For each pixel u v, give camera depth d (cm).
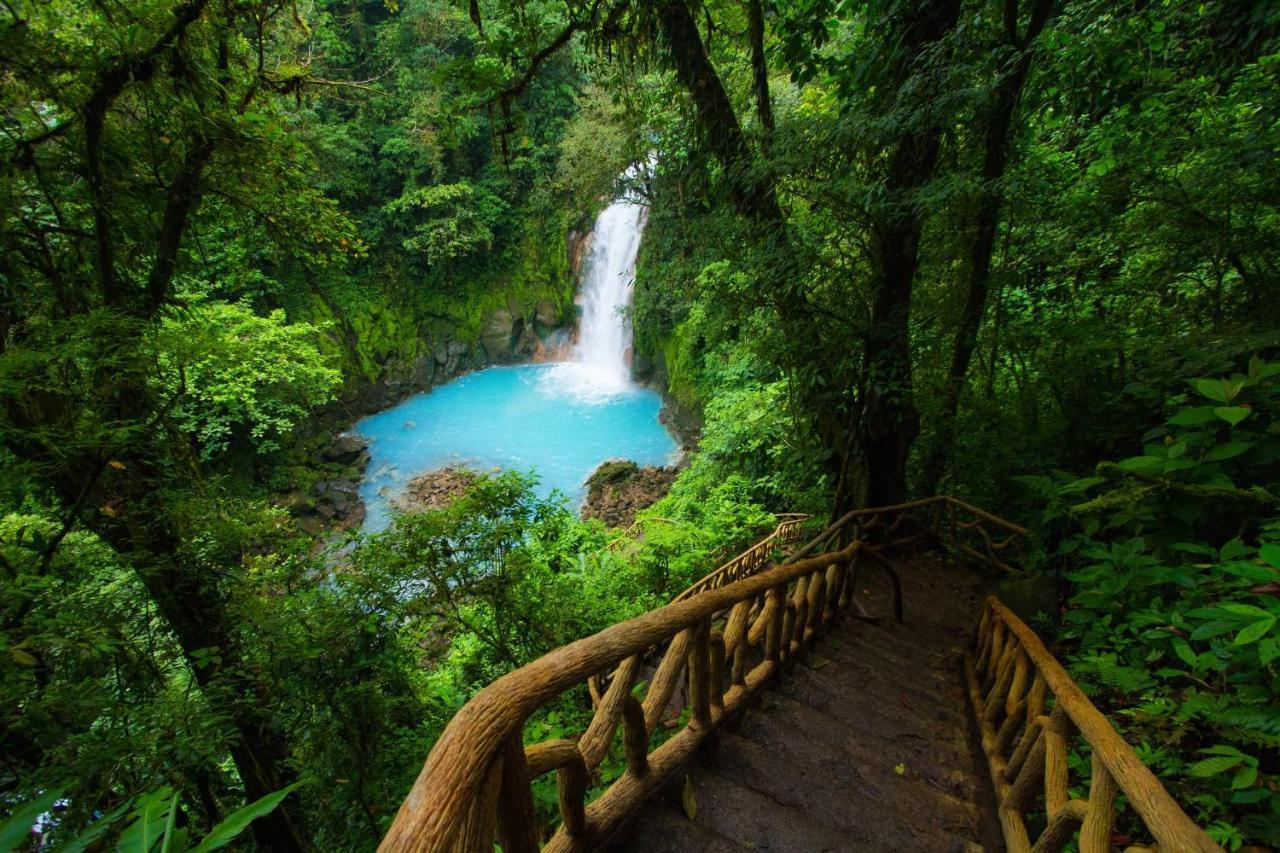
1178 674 206
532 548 787
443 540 548
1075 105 457
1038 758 192
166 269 489
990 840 215
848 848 190
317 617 470
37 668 323
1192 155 447
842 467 621
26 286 411
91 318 373
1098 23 396
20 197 407
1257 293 411
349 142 1722
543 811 315
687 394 1656
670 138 789
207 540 450
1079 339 482
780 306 538
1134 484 242
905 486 673
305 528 1356
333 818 462
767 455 1081
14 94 406
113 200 454
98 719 341
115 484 416
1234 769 175
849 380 554
